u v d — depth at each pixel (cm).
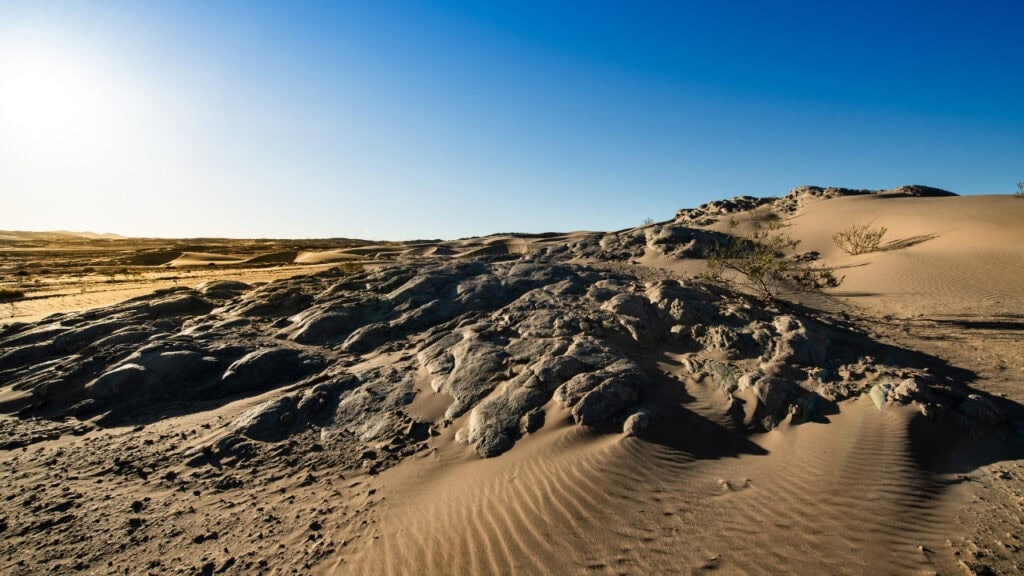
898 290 2208
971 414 769
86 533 634
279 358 1201
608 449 725
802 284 2152
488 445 794
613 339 1172
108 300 2823
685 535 536
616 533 545
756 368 981
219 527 642
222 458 833
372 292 1747
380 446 845
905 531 531
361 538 595
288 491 729
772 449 741
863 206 4331
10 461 829
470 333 1252
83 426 961
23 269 5347
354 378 1095
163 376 1107
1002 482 624
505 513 599
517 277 1864
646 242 3688
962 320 1619
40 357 1277
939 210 3678
